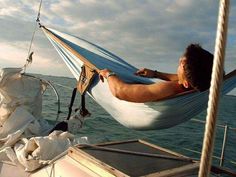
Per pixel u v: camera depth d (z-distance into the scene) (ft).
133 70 15.12
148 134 42.63
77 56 15.90
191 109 10.33
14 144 14.24
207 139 3.80
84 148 9.14
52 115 40.09
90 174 8.09
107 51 17.31
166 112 10.46
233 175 8.18
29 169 11.77
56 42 18.33
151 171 7.81
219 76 3.74
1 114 16.26
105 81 13.69
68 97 58.23
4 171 12.03
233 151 37.65
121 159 8.45
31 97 17.21
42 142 12.37
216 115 3.77
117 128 43.98
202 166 3.83
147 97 9.71
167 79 12.42
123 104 12.16
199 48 8.43
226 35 3.67
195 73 8.32
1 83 16.25
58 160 9.27
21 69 17.15
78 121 16.96
